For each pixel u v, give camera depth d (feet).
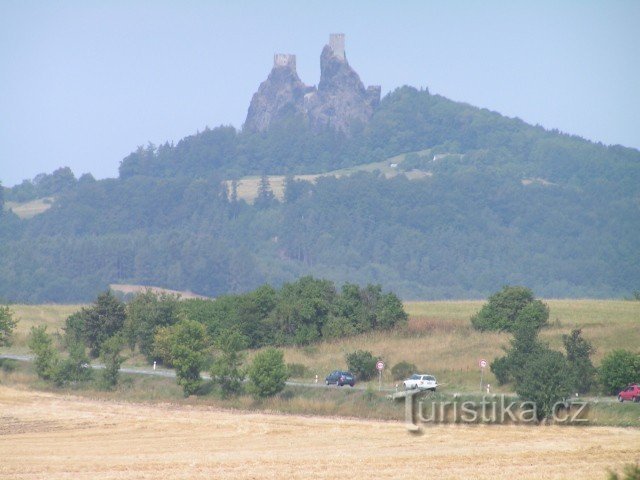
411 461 343.46
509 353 576.61
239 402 570.05
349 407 524.52
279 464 338.75
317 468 329.93
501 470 323.57
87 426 466.70
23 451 382.42
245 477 312.09
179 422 478.59
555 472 319.47
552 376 460.14
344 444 391.45
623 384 524.52
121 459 355.36
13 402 569.23
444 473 317.83
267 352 579.89
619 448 369.71
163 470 328.70
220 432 440.45
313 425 459.73
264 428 449.48
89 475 319.88
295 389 589.32
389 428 442.91
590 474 315.17
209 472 323.37
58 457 362.74
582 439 395.96
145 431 447.42
